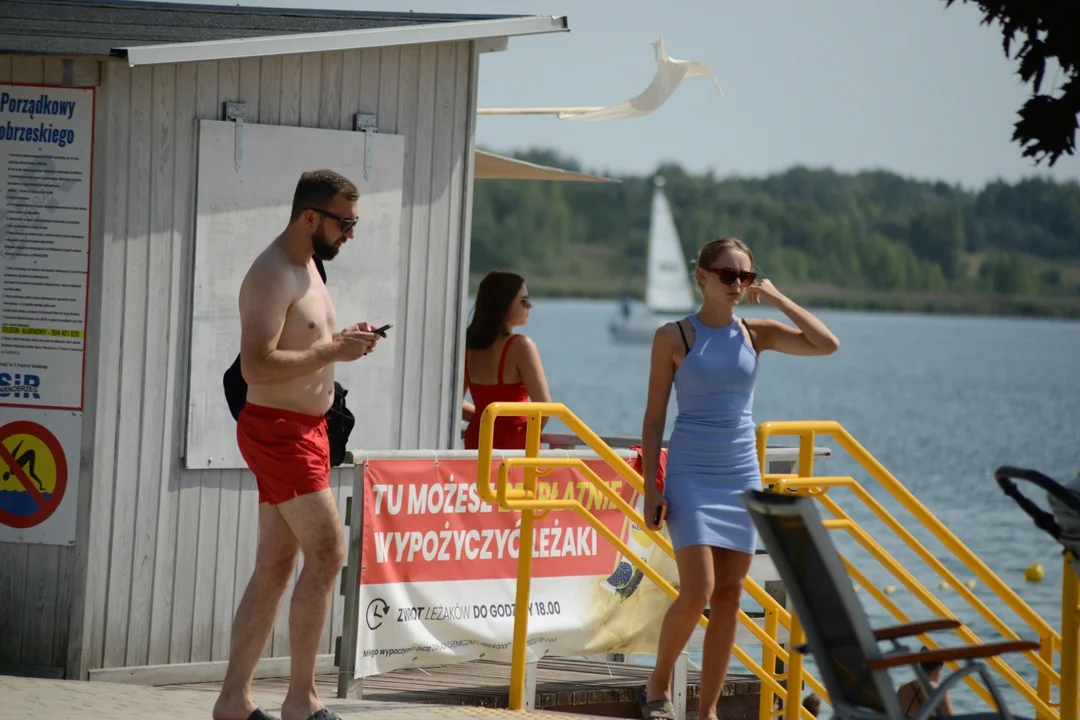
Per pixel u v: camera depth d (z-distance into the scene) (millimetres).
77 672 25391
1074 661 20359
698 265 22484
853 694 17828
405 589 25172
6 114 25469
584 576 27281
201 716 21828
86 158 25250
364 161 27969
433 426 29234
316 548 20312
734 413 22156
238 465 26891
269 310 19875
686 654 27922
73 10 29156
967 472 151875
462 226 29547
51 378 25453
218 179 26328
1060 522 19203
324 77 27516
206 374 26375
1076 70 17625
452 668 28609
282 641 27797
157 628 26188
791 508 17344
